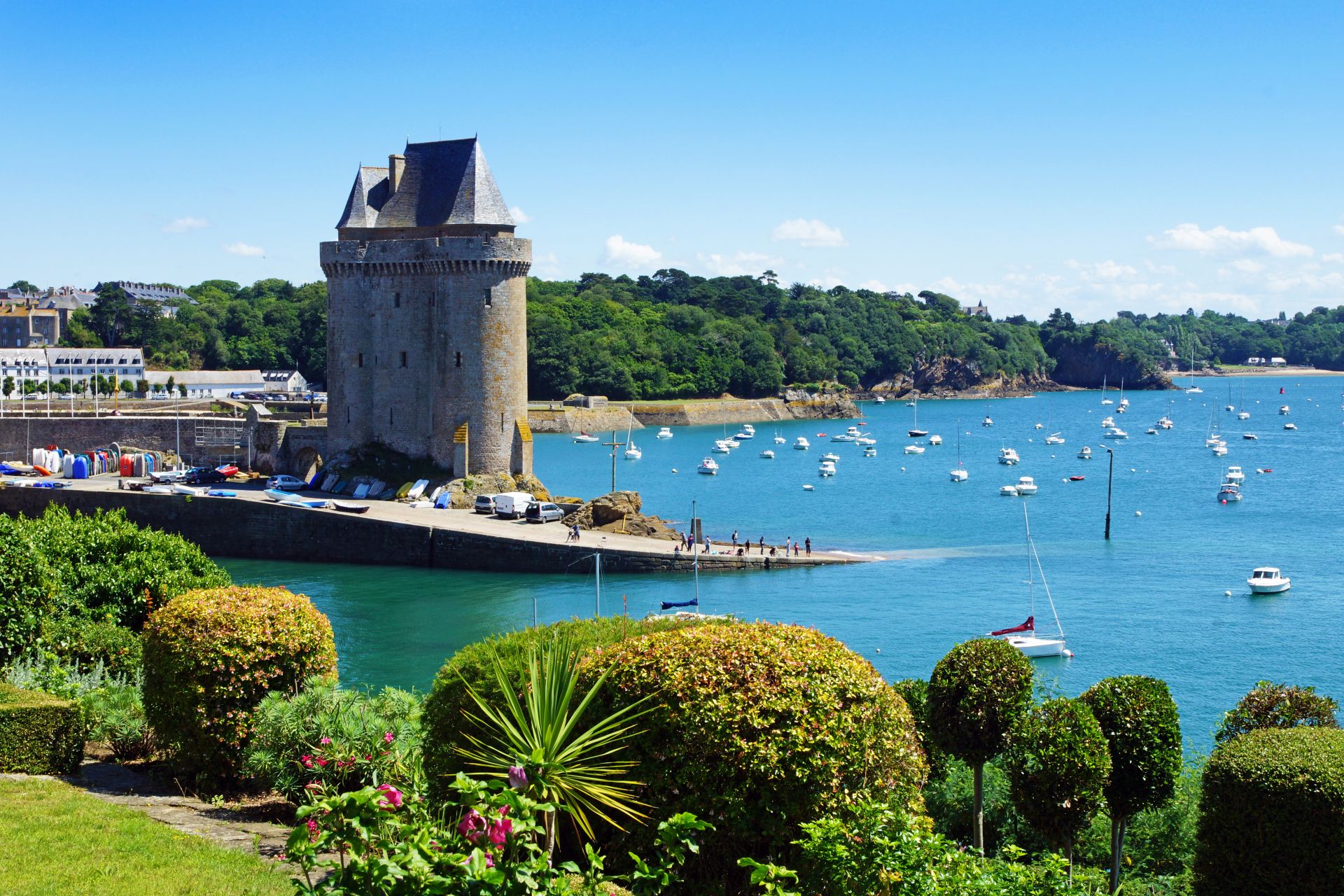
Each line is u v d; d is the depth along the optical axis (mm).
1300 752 27344
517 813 18016
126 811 25781
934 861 22609
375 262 111750
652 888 19297
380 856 17938
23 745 29328
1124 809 32031
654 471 186625
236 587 32875
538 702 22219
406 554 96438
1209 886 28094
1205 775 28438
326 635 31375
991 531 122812
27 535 42594
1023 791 30562
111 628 43781
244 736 29250
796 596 86750
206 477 115188
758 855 23141
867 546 111812
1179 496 155250
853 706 23797
